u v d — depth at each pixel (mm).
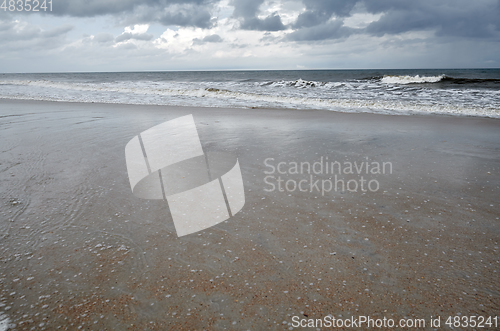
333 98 11602
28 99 11258
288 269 1706
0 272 1654
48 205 2451
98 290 1536
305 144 4621
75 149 4133
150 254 1835
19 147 4230
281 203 2541
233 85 19422
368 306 1438
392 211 2402
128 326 1323
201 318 1369
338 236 2045
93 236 2012
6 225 2133
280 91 14836
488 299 1474
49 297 1483
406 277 1635
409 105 9312
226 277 1639
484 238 2008
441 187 2889
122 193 2695
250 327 1323
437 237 2023
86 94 13188
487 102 10172
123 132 5293
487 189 2832
